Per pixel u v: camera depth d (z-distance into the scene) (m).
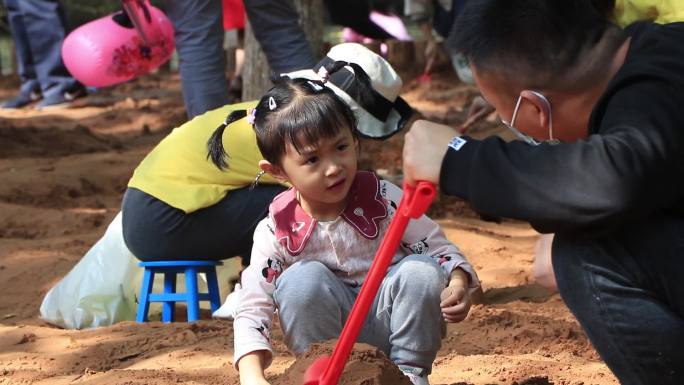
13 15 14.05
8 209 8.24
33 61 14.20
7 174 9.52
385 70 4.63
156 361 4.61
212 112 5.57
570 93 2.98
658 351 3.00
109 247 5.79
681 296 2.96
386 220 3.65
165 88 16.47
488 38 3.02
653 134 2.78
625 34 3.05
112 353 4.80
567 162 2.81
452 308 3.45
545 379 3.98
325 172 3.47
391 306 3.56
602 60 2.97
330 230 3.61
